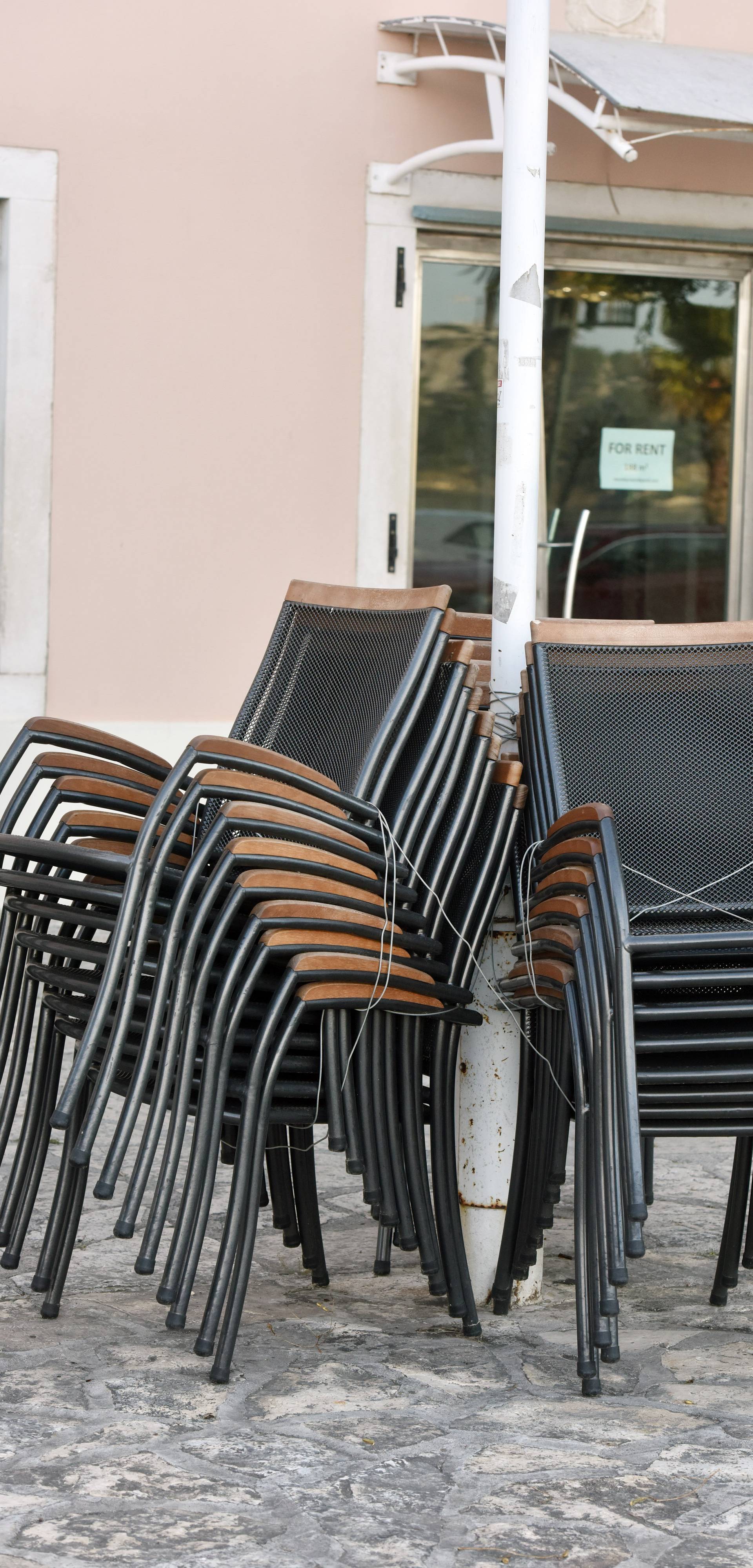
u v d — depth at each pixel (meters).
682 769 4.62
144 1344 4.36
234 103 9.68
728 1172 6.53
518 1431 3.83
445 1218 4.56
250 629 9.88
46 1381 4.06
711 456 10.80
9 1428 3.76
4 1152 4.96
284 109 9.76
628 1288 5.06
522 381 5.11
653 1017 3.99
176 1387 4.05
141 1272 3.97
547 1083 4.53
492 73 9.25
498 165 10.13
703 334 10.74
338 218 9.89
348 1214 5.83
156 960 4.23
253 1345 4.40
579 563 10.66
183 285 9.66
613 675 4.76
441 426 10.29
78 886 4.16
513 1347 4.46
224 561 9.81
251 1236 4.11
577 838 4.16
